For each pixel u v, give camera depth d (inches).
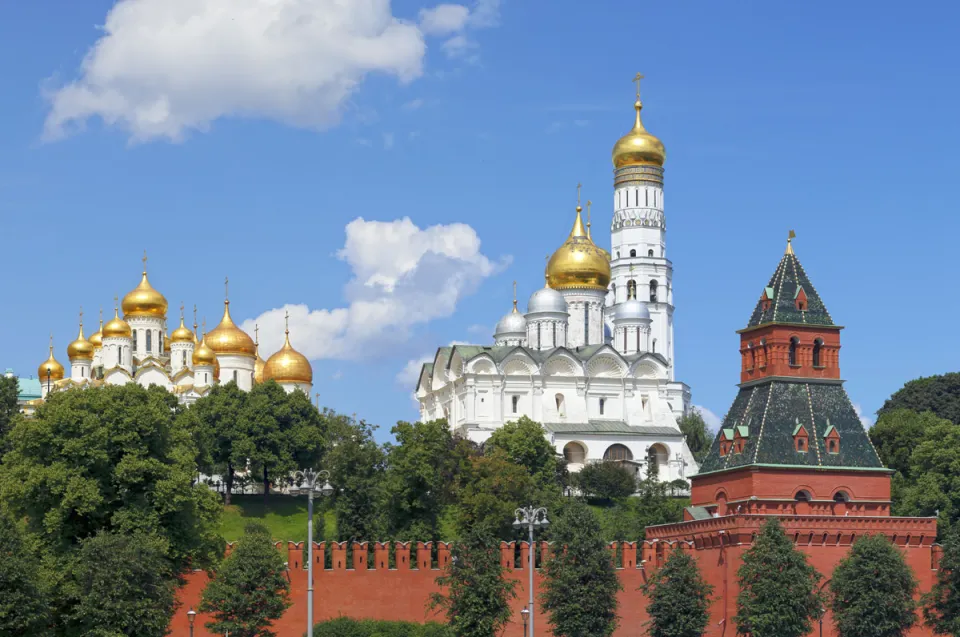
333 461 7859.3
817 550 5989.2
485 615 5777.6
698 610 5703.7
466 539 5900.6
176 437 6505.9
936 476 7249.0
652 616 5940.0
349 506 7706.7
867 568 5689.0
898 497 7381.9
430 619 6250.0
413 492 7755.9
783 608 5580.7
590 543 5880.9
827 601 5836.6
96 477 5639.8
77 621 5265.8
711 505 6343.5
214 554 6038.4
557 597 5851.4
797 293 6397.6
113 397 5762.8
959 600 5703.7
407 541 7052.2
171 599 5408.5
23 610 4768.7
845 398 6358.3
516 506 7401.6
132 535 5408.5
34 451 5693.9
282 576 5816.9
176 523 5767.7
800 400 6294.3
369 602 6240.2
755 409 6314.0
